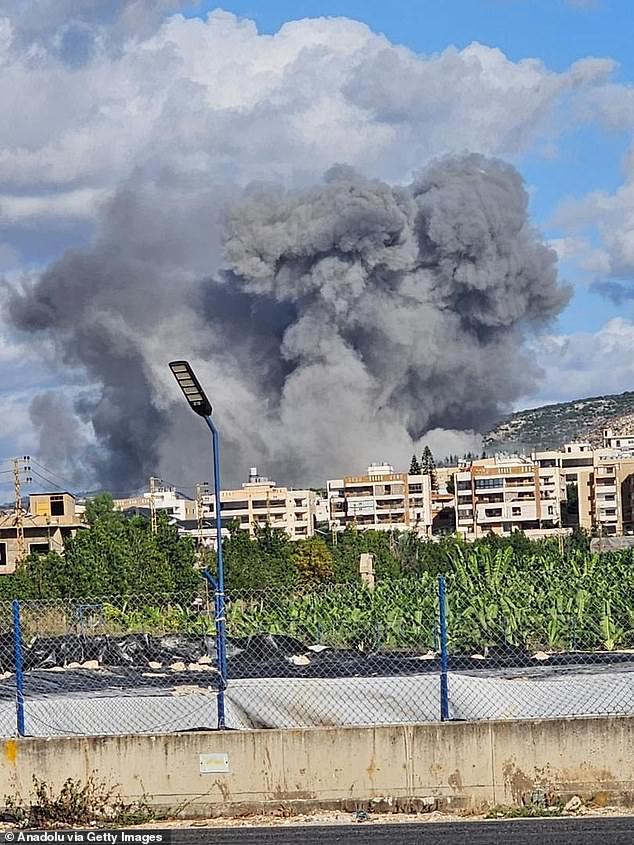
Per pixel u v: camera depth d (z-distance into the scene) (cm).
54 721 1509
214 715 1517
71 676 2097
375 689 1508
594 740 1370
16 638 1463
